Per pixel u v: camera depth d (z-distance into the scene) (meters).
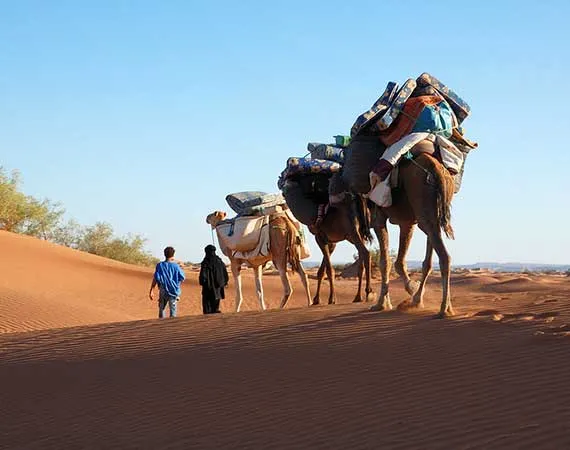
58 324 24.64
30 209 69.31
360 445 6.55
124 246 76.69
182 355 11.43
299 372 9.33
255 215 19.78
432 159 11.16
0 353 14.33
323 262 18.38
